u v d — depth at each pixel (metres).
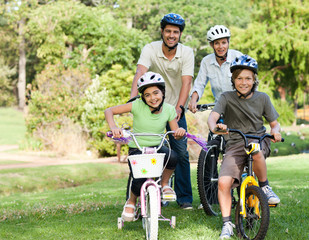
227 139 5.64
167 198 5.40
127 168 17.36
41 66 41.34
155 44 7.17
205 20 37.91
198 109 7.39
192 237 5.37
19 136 35.12
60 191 11.91
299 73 39.00
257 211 5.22
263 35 37.94
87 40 31.12
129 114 19.77
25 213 7.50
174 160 5.52
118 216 6.97
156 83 5.35
